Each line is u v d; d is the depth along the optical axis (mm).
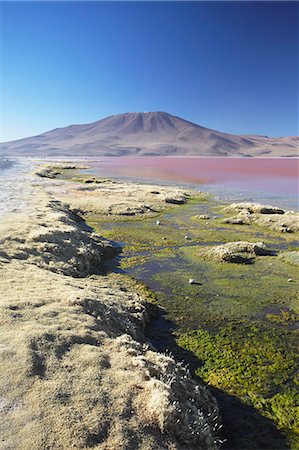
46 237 26500
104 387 10430
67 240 27719
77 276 23031
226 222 42625
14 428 8672
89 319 14445
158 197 59219
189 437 9719
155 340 16953
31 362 10891
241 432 11352
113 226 41031
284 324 18594
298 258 28312
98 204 51344
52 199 47656
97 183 81125
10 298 15125
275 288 23125
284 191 72000
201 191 71938
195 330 17969
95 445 8578
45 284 17750
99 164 189875
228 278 24891
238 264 27688
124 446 8680
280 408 12477
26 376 10344
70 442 8492
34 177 85938
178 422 9797
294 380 14031
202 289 23062
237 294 22266
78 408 9500
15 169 109562
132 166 170875
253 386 13609
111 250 31000
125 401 10023
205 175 114938
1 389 9844
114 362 11758
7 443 8250
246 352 15953
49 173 102875
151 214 47656
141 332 16922
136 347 13500
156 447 8953
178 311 20062
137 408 9875
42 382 10227
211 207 53531
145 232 38188
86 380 10602
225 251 28891
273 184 86125
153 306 20188
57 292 16688
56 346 12000
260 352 15953
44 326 13062
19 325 12953
